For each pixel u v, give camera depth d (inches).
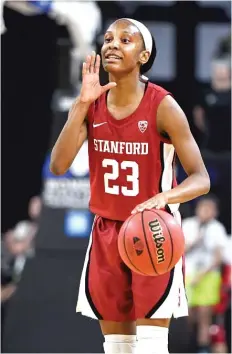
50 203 463.5
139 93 274.4
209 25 710.5
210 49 709.9
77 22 478.6
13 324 457.4
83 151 457.4
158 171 274.1
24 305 458.0
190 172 270.4
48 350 453.1
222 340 522.6
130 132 271.7
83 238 461.4
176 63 706.2
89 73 271.9
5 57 685.9
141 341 273.1
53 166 279.4
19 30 677.9
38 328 455.2
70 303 456.4
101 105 276.7
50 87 690.2
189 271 523.2
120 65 269.6
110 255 277.9
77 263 458.9
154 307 272.7
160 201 258.1
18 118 692.7
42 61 687.1
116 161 274.4
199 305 521.3
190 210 565.6
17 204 691.4
